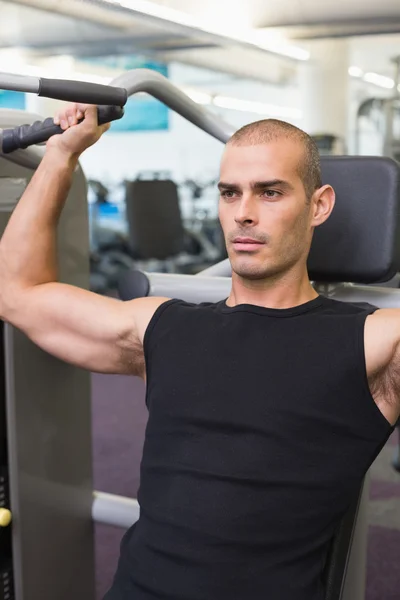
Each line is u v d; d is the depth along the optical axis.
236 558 1.00
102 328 1.20
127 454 2.89
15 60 6.46
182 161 9.42
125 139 9.59
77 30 5.51
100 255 6.29
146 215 5.05
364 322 1.06
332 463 1.03
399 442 2.93
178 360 1.10
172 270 6.22
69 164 1.25
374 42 6.43
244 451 1.03
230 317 1.12
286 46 5.76
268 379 1.04
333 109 6.82
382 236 1.29
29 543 1.46
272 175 1.10
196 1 3.83
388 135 6.08
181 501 1.04
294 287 1.13
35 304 1.25
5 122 1.35
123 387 3.90
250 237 1.10
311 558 1.03
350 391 1.03
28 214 1.25
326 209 1.18
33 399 1.45
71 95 1.03
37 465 1.47
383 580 2.03
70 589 1.61
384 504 2.48
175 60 7.31
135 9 3.29
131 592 1.05
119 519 1.65
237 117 9.60
